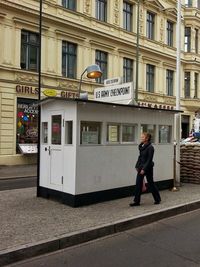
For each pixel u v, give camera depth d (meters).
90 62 26.95
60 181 9.38
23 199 9.84
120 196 10.13
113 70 28.98
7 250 5.72
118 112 10.02
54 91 24.27
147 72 33.03
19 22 22.25
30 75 22.92
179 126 12.71
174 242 6.79
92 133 9.39
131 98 10.59
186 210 9.41
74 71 25.97
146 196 10.48
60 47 24.77
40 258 5.91
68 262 5.74
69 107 9.19
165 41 34.97
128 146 10.36
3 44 21.53
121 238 7.04
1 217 7.84
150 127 11.21
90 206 9.07
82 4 26.28
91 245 6.59
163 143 11.69
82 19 26.19
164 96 34.69
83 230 6.85
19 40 22.34
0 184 14.21
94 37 27.19
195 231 7.55
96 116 9.42
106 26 28.20
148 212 8.42
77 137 8.98
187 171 13.20
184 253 6.19
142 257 5.98
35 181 15.25
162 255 6.09
